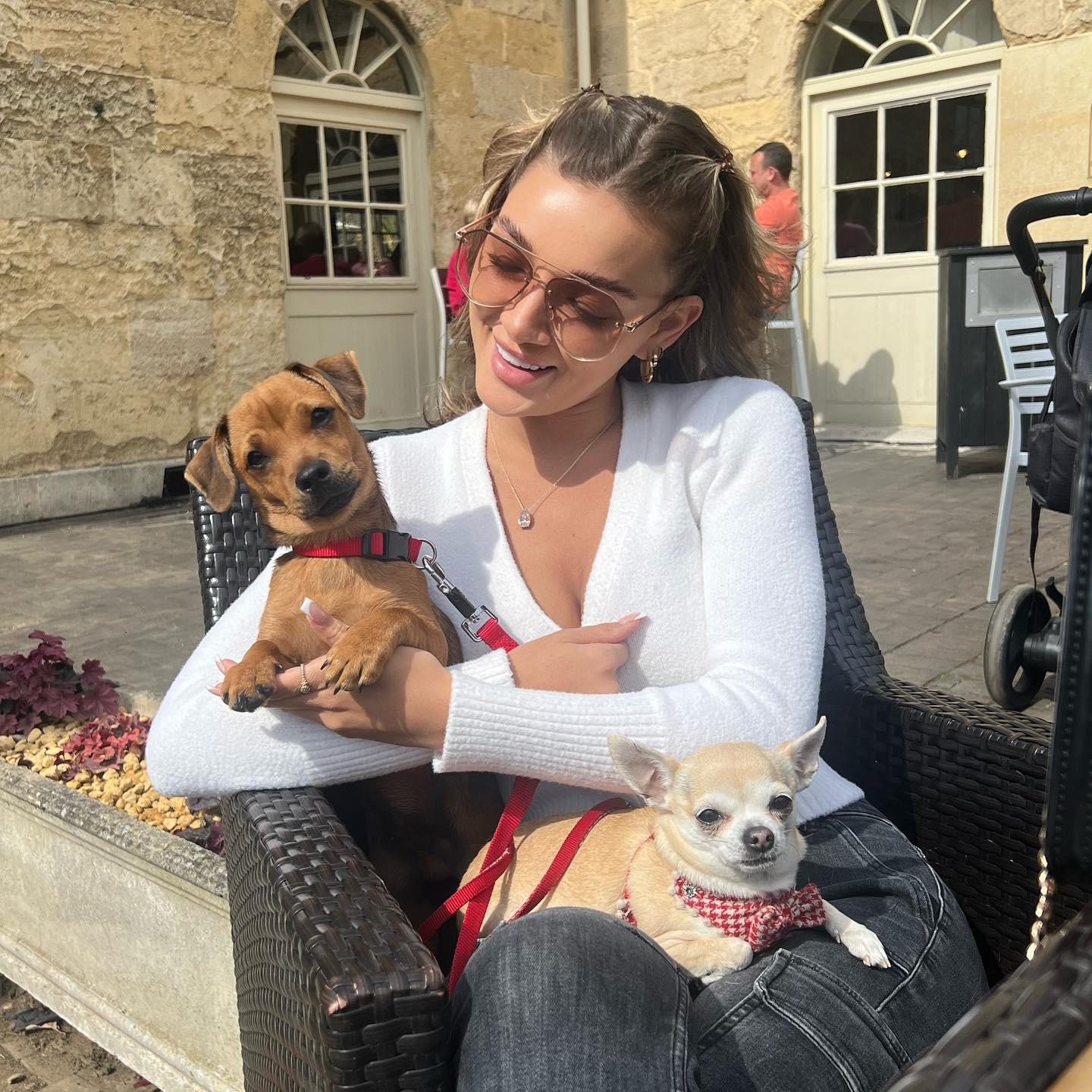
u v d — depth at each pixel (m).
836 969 1.42
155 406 7.69
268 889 1.43
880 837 1.70
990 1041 0.77
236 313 8.02
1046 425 3.11
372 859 1.94
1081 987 0.80
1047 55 7.73
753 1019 1.34
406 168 9.41
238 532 2.23
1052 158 7.84
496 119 9.79
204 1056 2.20
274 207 8.14
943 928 1.54
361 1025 1.17
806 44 9.11
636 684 1.80
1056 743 1.09
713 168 1.79
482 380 1.84
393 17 9.07
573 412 1.91
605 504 1.92
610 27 10.11
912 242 9.02
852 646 2.08
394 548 1.80
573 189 1.71
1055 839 1.10
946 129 8.66
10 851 2.60
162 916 2.20
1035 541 3.60
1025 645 3.62
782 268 2.12
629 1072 1.18
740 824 1.46
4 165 6.76
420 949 1.25
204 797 1.71
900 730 1.87
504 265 1.76
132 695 3.81
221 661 1.70
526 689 1.65
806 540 1.85
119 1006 2.39
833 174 9.30
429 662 1.60
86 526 7.09
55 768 3.09
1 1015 2.75
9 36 6.68
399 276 9.55
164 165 7.50
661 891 1.55
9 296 6.90
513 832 1.69
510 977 1.26
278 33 8.02
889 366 9.24
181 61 7.50
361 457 1.92
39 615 5.16
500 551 1.89
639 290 1.77
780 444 1.88
